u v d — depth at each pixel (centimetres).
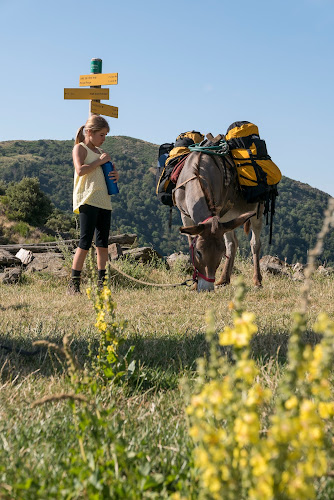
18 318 626
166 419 301
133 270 1028
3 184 6981
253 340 489
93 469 208
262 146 883
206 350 460
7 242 4797
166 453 244
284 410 160
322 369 159
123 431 254
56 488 202
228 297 809
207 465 154
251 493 147
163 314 668
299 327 163
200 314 666
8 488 203
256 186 854
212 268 717
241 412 158
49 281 970
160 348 469
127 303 760
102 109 995
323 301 780
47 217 6034
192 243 735
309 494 140
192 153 859
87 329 541
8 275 987
